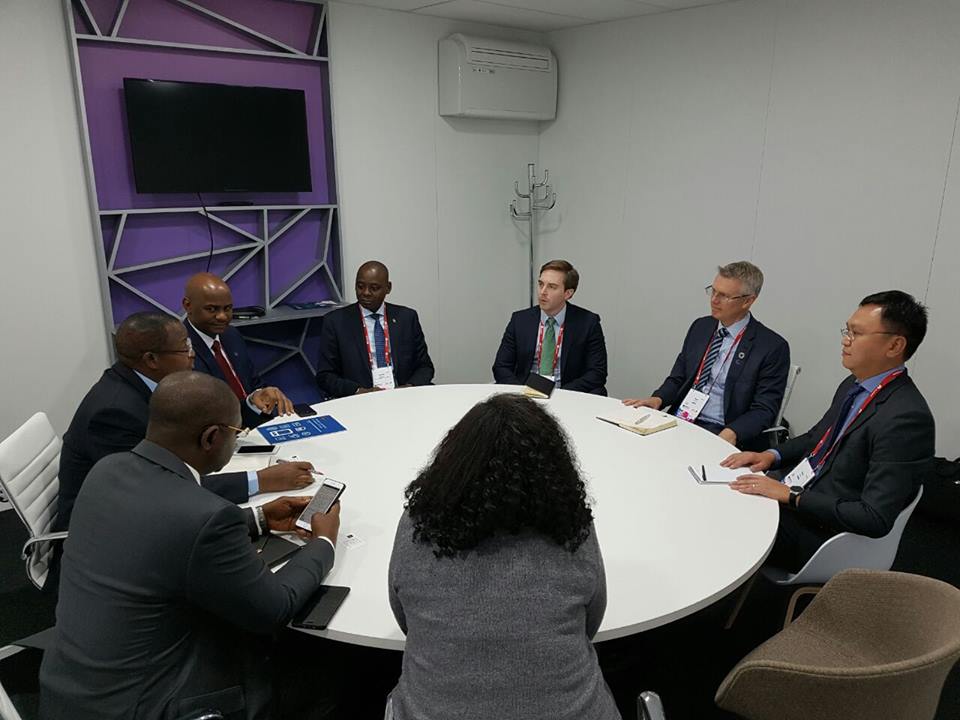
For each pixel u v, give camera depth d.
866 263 3.62
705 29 4.07
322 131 4.14
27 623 2.49
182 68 3.59
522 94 4.71
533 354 3.51
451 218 4.80
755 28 3.85
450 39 4.40
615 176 4.71
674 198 4.41
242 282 4.03
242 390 2.89
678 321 4.54
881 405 2.03
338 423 2.61
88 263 3.45
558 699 1.05
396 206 4.51
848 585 1.68
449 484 1.11
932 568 2.89
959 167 3.23
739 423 2.81
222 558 1.30
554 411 2.79
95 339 3.53
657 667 2.20
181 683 1.34
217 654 1.39
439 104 4.56
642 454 2.34
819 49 3.62
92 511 1.36
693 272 4.39
